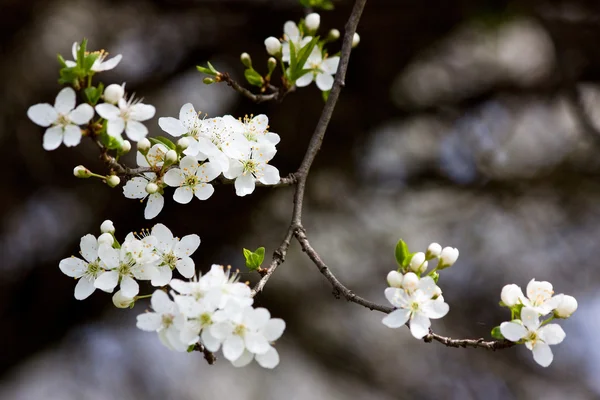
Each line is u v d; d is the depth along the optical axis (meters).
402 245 2.56
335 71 3.62
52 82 6.81
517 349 8.60
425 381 8.58
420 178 7.71
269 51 3.43
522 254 8.23
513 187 7.49
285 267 8.12
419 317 2.46
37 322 7.18
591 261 8.13
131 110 2.56
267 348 2.27
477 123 7.48
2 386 7.61
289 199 7.45
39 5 6.59
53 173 6.70
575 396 8.42
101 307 7.41
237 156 2.68
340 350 8.51
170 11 6.68
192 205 6.67
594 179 7.32
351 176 7.51
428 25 6.15
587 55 6.39
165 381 8.48
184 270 2.57
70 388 8.12
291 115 6.45
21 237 7.07
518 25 7.01
